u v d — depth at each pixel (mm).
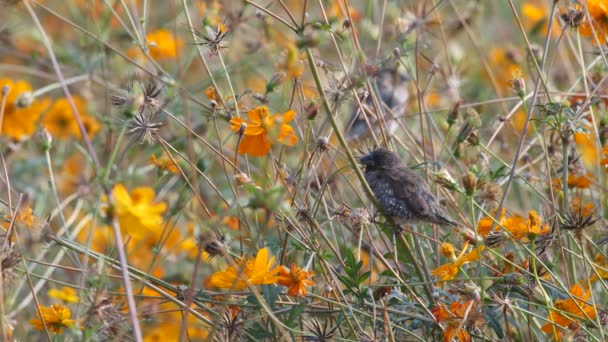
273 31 10008
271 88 10242
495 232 9375
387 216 10523
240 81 13094
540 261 9156
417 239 11008
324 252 10031
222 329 9383
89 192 8938
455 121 11656
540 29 15227
